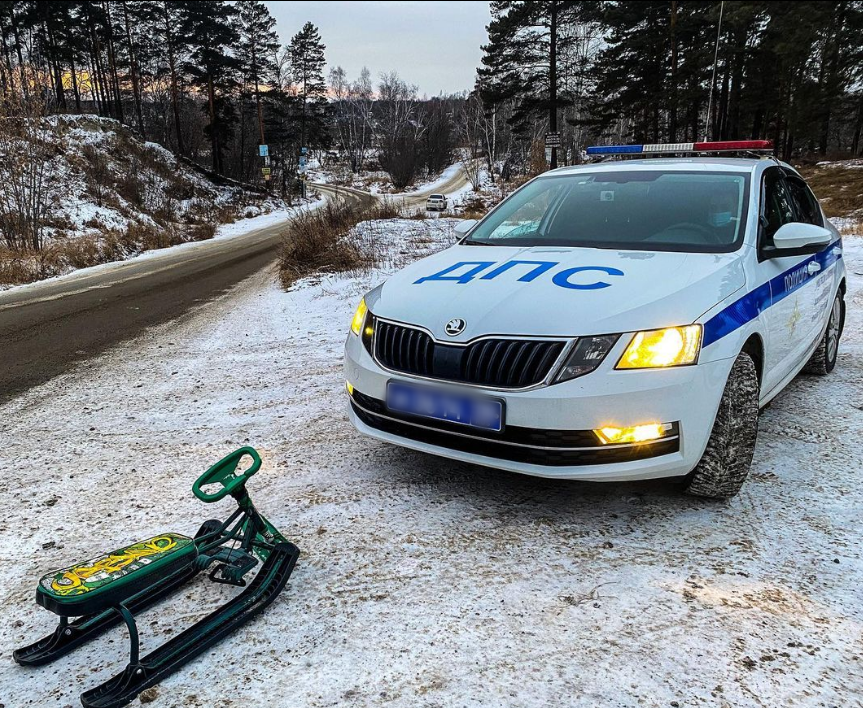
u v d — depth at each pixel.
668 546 2.50
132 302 10.76
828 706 1.67
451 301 2.79
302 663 1.88
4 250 18.59
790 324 3.45
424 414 2.70
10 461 3.68
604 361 2.40
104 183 36.25
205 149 74.12
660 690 1.74
